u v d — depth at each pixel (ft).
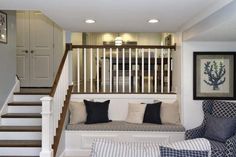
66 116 16.38
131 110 17.28
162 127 16.17
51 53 21.98
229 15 9.20
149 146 7.65
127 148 7.50
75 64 22.70
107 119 17.19
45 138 12.61
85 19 13.82
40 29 21.95
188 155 7.00
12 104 16.39
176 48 17.75
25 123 15.62
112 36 34.65
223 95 16.15
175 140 16.11
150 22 14.58
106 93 17.94
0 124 15.43
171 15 12.74
